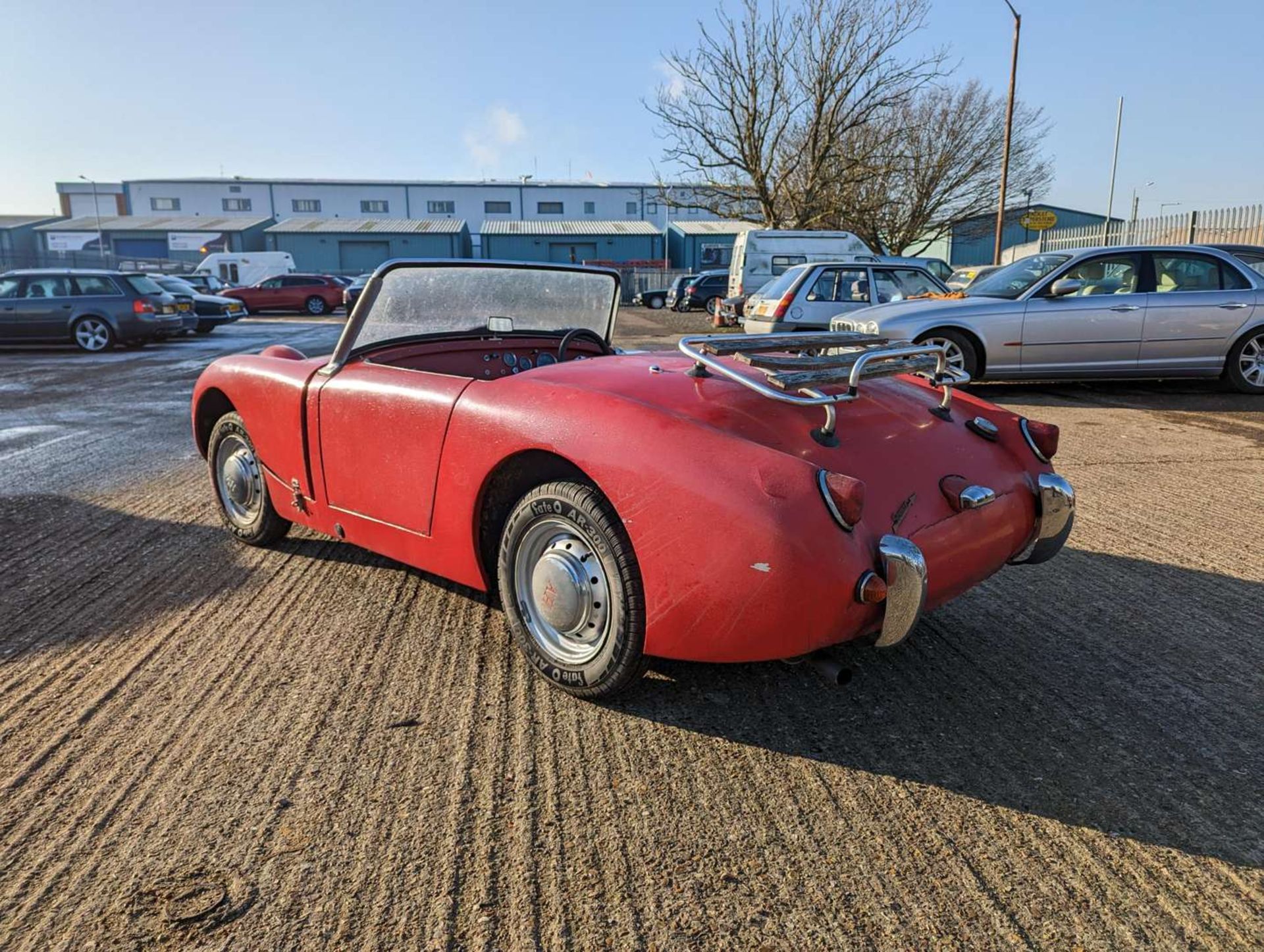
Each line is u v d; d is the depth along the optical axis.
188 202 69.38
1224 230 16.56
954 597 2.53
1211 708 2.57
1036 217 24.61
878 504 2.27
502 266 3.45
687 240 50.03
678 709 2.55
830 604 2.05
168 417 8.02
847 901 1.79
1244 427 6.85
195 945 1.66
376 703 2.58
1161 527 4.32
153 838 1.97
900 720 2.49
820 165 25.86
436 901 1.78
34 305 14.84
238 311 21.00
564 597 2.45
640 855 1.92
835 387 2.68
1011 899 1.80
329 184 69.56
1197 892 1.81
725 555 2.07
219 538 4.17
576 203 71.25
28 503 4.87
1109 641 3.01
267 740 2.38
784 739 2.40
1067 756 2.32
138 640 3.02
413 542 2.93
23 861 1.89
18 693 2.63
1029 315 8.17
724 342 2.54
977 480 2.55
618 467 2.23
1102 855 1.93
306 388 3.28
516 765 2.26
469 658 2.87
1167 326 8.19
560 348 3.72
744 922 1.73
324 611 3.27
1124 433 6.67
